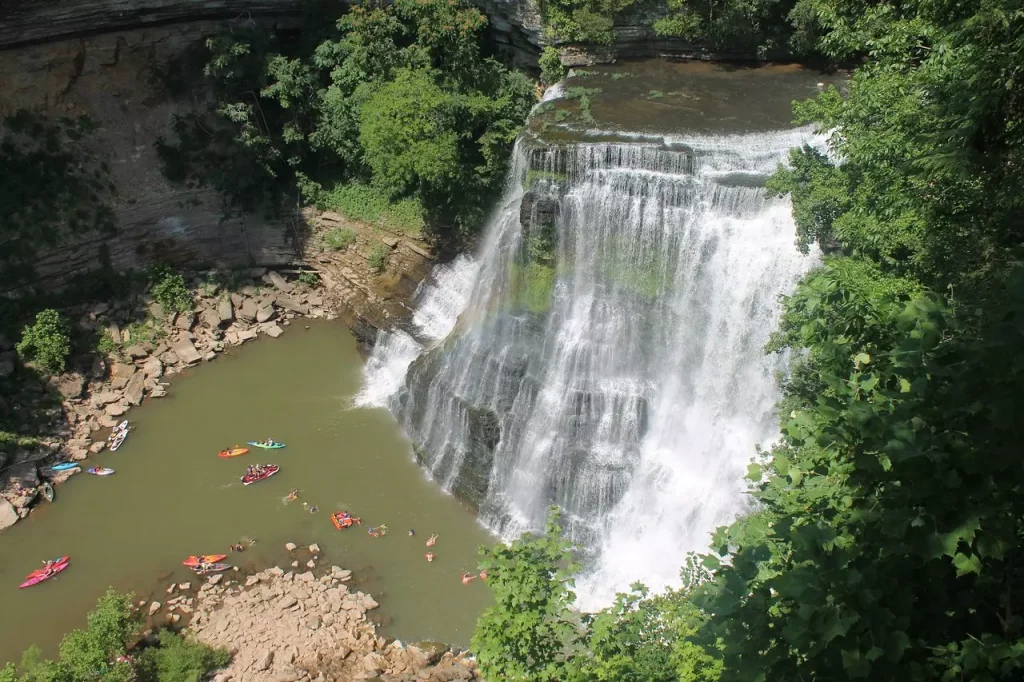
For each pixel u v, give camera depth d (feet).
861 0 128.47
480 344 173.78
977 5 104.73
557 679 77.10
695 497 149.07
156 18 216.54
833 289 63.67
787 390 130.62
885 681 48.65
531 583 75.41
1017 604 50.19
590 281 166.30
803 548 49.47
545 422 162.40
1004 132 98.17
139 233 220.64
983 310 58.44
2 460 175.32
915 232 102.73
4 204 204.74
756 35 208.85
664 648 76.64
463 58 206.69
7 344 195.42
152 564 155.02
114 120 220.84
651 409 159.12
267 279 229.66
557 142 172.14
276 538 159.33
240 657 135.64
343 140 220.84
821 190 124.47
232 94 221.05
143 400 196.34
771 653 49.47
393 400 190.80
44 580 152.25
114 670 127.75
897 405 50.90
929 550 46.06
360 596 146.00
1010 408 46.70
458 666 132.05
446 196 206.28
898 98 111.45
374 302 210.18
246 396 197.06
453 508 166.61
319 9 229.86
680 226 156.35
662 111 187.73
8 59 205.67
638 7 215.31
